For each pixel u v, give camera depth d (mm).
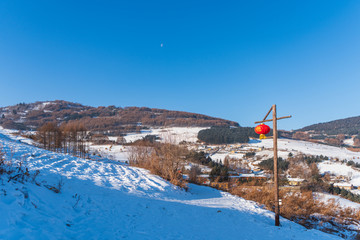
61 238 4281
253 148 147250
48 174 10086
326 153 143375
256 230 8266
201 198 15656
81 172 14047
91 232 5035
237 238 6867
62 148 40781
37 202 5355
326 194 28875
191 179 28156
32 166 11945
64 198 6730
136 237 5352
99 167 17328
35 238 3855
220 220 9180
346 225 14078
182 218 8391
